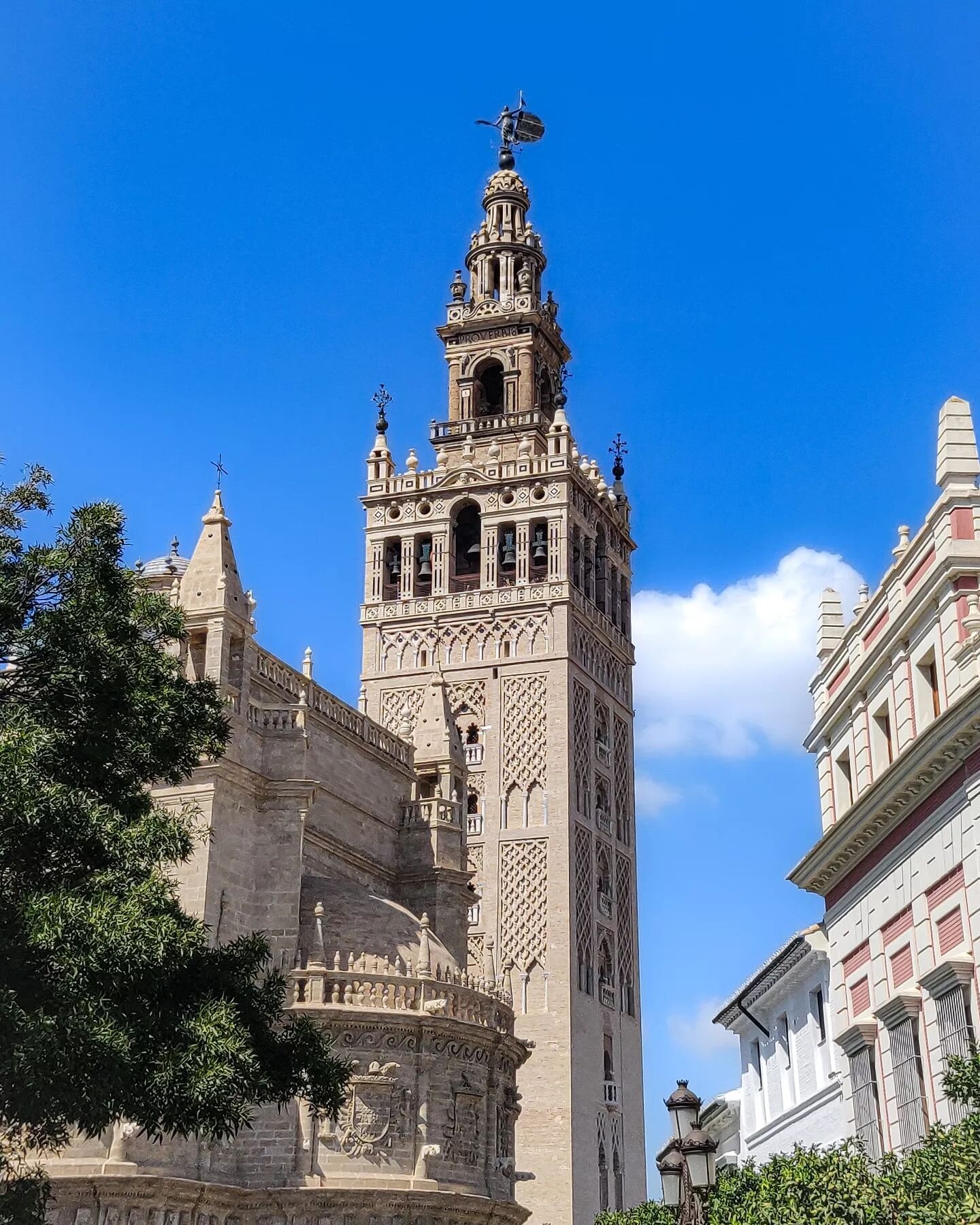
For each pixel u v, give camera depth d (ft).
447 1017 204.64
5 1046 99.09
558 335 378.73
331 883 220.23
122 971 106.93
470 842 319.68
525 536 338.13
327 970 202.18
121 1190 180.86
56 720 118.73
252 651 220.84
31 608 121.90
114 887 112.68
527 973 307.99
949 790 148.97
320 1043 135.03
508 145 393.70
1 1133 131.75
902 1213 118.21
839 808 185.98
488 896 315.37
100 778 120.16
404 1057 202.08
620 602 367.66
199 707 130.52
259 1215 192.03
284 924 205.05
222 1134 122.52
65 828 110.01
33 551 123.13
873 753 173.37
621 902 337.72
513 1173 218.18
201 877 196.75
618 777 348.38
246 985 130.41
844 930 179.73
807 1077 207.92
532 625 331.57
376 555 347.97
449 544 343.46
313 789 209.97
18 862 111.04
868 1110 165.07
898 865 161.79
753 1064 241.55
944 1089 140.05
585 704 335.47
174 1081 112.88
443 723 267.39
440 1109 202.39
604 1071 314.96
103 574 124.57
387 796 253.03
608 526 366.02
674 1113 120.37
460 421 362.74
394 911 217.36
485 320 368.07
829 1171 129.08
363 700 337.31
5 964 104.63
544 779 320.70
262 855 208.23
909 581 165.07
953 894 147.43
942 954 150.00
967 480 155.22
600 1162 303.27
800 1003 212.23
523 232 379.76
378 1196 193.06
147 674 126.52
